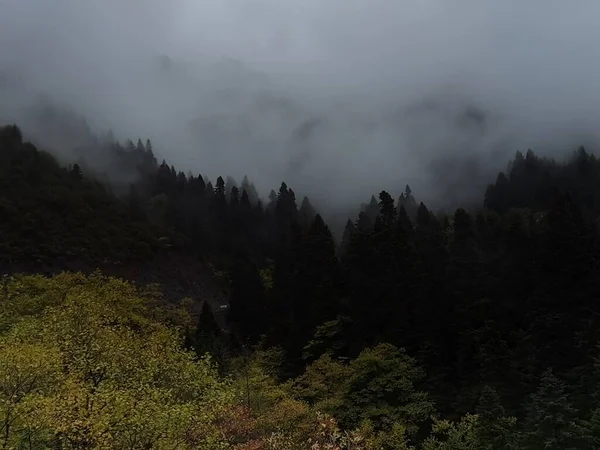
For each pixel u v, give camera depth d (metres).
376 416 40.66
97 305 37.91
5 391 19.73
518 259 59.16
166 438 18.78
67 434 18.30
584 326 44.84
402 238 68.31
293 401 37.50
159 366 30.73
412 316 54.88
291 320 66.56
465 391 43.06
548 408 29.36
